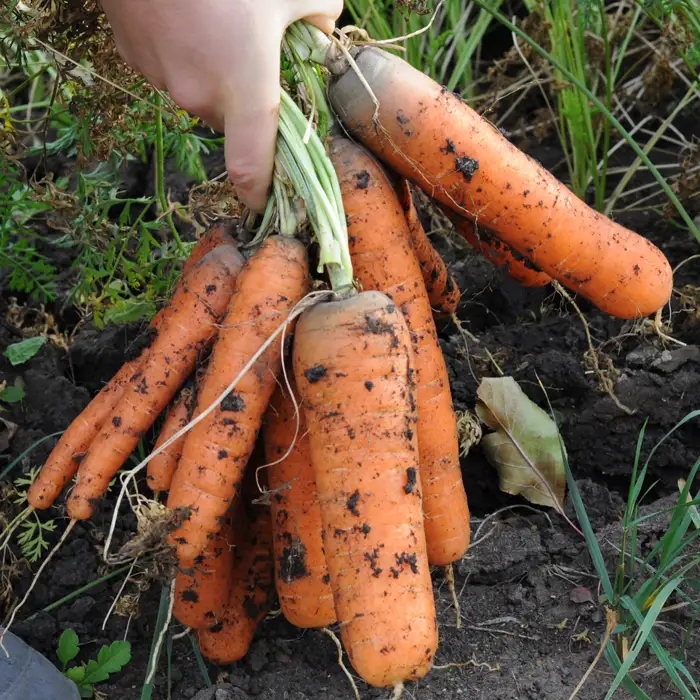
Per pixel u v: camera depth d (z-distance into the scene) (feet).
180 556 1.21
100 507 1.58
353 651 1.13
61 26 1.47
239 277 1.23
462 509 1.36
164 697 1.36
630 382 1.67
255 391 1.21
